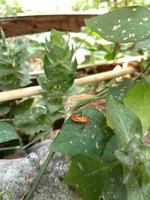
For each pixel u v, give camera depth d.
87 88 0.25
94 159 0.15
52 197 0.17
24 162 0.18
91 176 0.15
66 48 0.18
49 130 0.21
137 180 0.13
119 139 0.14
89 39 0.33
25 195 0.17
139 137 0.14
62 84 0.19
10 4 0.41
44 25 0.25
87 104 0.21
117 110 0.15
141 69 0.25
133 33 0.16
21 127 0.20
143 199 0.13
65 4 0.43
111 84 0.24
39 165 0.17
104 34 0.16
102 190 0.15
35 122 0.20
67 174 0.16
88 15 0.26
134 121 0.15
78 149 0.16
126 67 0.25
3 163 0.18
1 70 0.21
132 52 0.32
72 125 0.17
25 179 0.17
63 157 0.17
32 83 0.24
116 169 0.15
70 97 0.23
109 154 0.16
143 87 0.17
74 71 0.18
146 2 0.34
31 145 0.21
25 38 0.35
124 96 0.17
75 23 0.26
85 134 0.16
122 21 0.16
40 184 0.17
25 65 0.22
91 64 0.28
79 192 0.16
